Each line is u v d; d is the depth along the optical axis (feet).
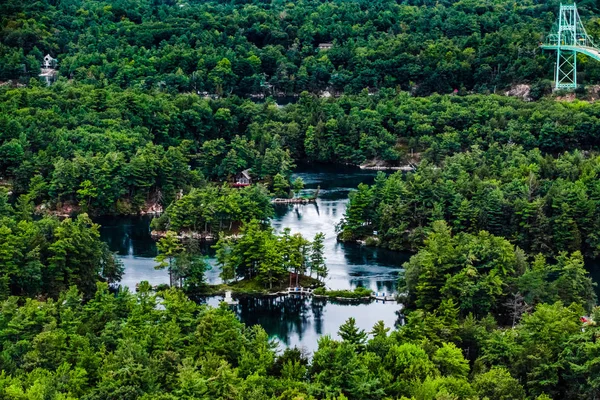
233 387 483.51
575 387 512.63
